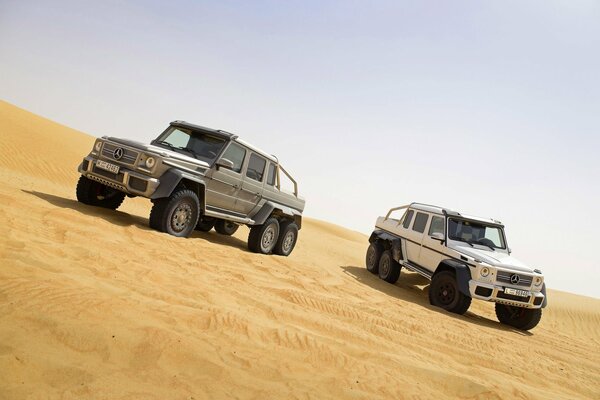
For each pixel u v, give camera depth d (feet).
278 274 22.68
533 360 17.65
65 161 65.16
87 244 16.05
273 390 8.38
